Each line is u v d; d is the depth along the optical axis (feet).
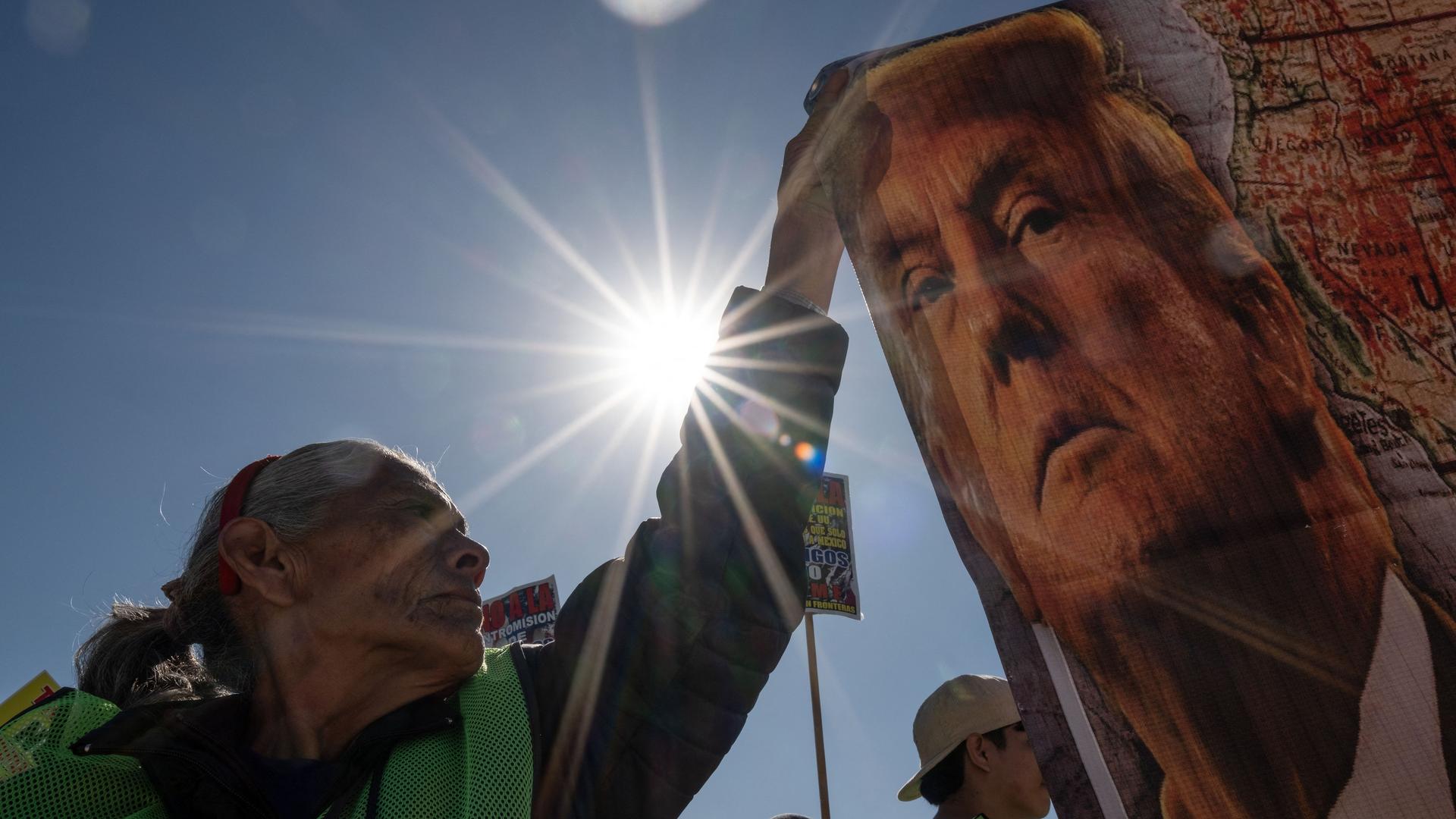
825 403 5.39
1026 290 6.23
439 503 5.18
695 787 4.82
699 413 5.34
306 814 4.32
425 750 4.45
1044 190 6.39
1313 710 5.03
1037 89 6.61
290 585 4.85
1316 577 5.25
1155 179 6.24
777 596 5.06
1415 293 5.59
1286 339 5.71
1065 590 5.63
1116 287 6.09
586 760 4.70
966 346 6.24
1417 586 5.09
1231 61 6.30
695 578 4.94
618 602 5.05
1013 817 10.28
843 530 18.07
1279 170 6.03
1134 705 5.32
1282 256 5.86
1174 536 5.54
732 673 4.92
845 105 6.91
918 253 6.48
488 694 4.65
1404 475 5.30
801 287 6.14
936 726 10.84
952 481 6.08
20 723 4.42
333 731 4.68
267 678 4.79
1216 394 5.72
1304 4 6.29
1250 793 5.01
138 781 4.33
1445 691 4.88
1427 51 6.03
